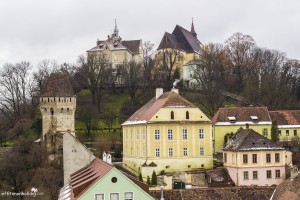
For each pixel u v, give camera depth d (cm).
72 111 14262
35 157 12925
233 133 13412
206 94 18900
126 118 18200
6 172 12300
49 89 14125
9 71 19650
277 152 11100
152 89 19850
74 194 6272
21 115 18925
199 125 12312
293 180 5869
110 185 5991
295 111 15175
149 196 6041
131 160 13212
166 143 12075
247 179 10894
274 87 19512
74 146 9969
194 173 11156
